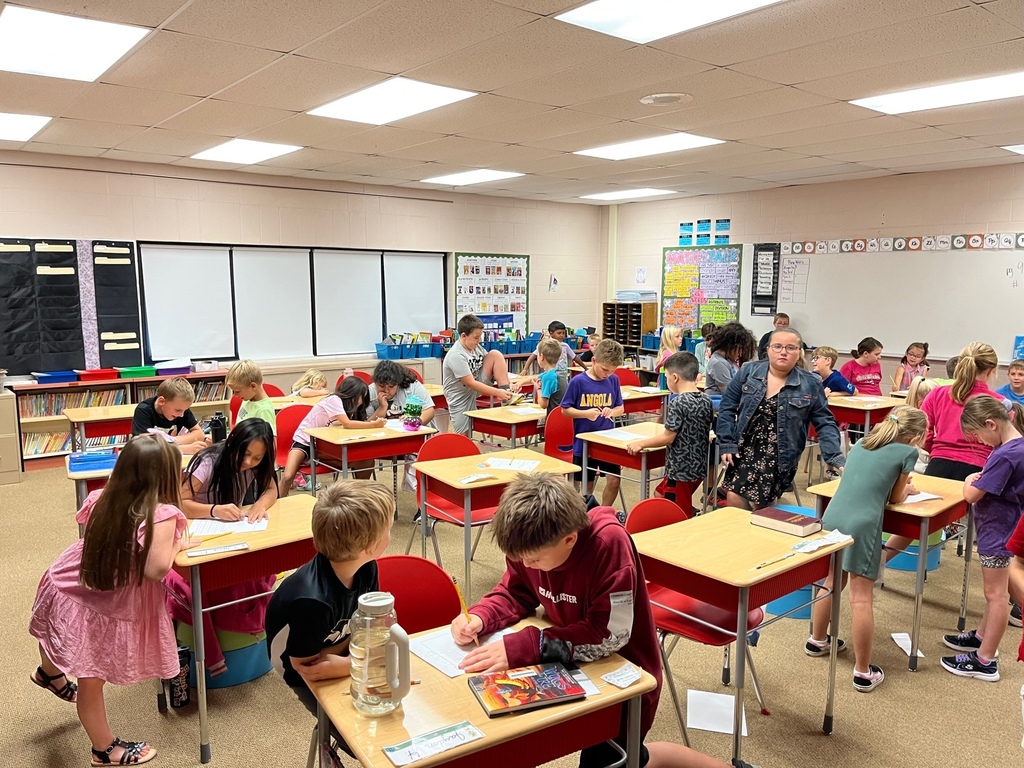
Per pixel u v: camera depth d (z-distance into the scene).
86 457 3.70
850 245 7.93
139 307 7.12
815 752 2.53
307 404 5.38
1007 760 2.50
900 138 5.56
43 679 2.60
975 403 3.08
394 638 1.51
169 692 2.85
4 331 6.36
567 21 3.09
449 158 6.54
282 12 2.97
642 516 2.72
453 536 4.80
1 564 4.20
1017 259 6.75
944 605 3.79
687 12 2.99
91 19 3.05
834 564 2.59
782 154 6.29
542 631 1.73
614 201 10.05
